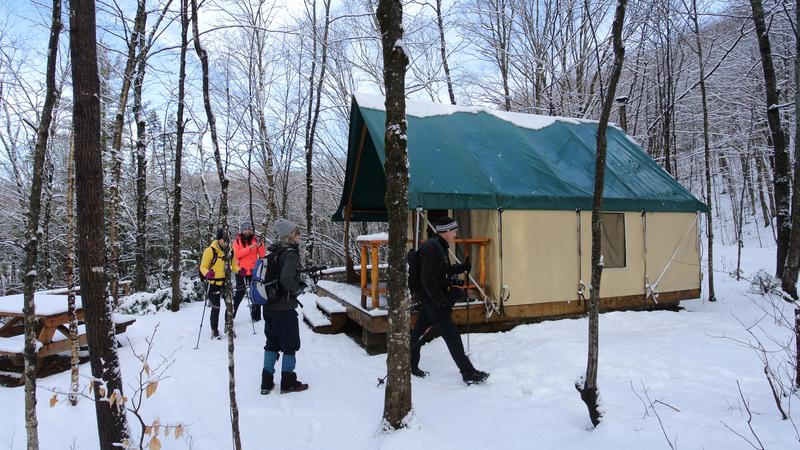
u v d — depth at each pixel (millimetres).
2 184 16281
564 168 7258
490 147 7031
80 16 2748
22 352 5227
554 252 6535
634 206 7043
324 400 4320
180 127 9680
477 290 6633
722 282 10883
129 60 7504
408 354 3523
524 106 16797
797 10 7910
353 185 8461
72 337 4539
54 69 3285
